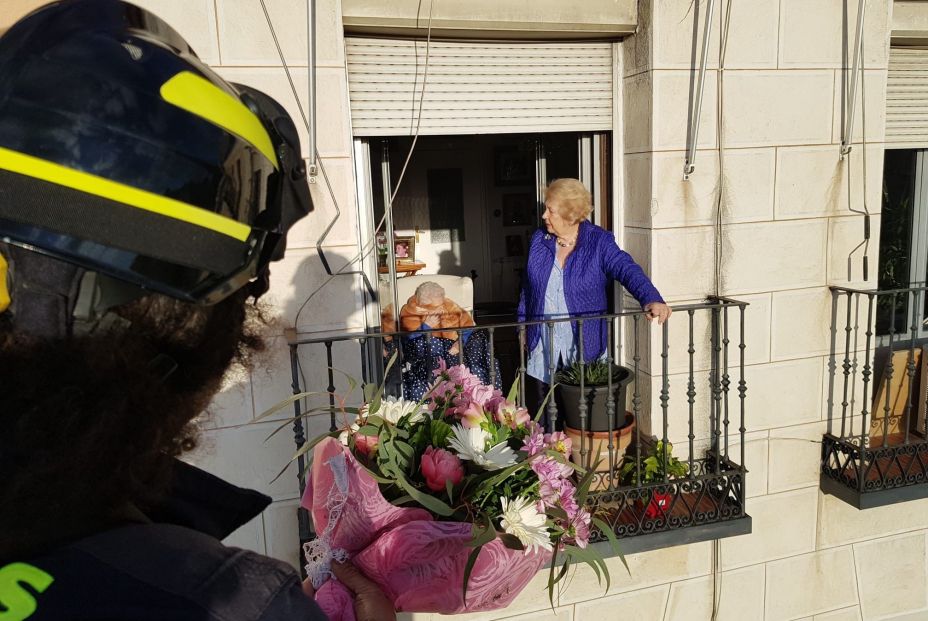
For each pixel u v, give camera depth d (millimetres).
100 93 565
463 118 3330
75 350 539
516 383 1460
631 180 3523
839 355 3725
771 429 3691
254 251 671
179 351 614
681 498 3309
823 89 3484
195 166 590
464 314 3592
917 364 4035
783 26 3375
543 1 3160
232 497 813
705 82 3330
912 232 4145
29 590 509
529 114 3424
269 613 573
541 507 1227
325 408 1441
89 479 551
